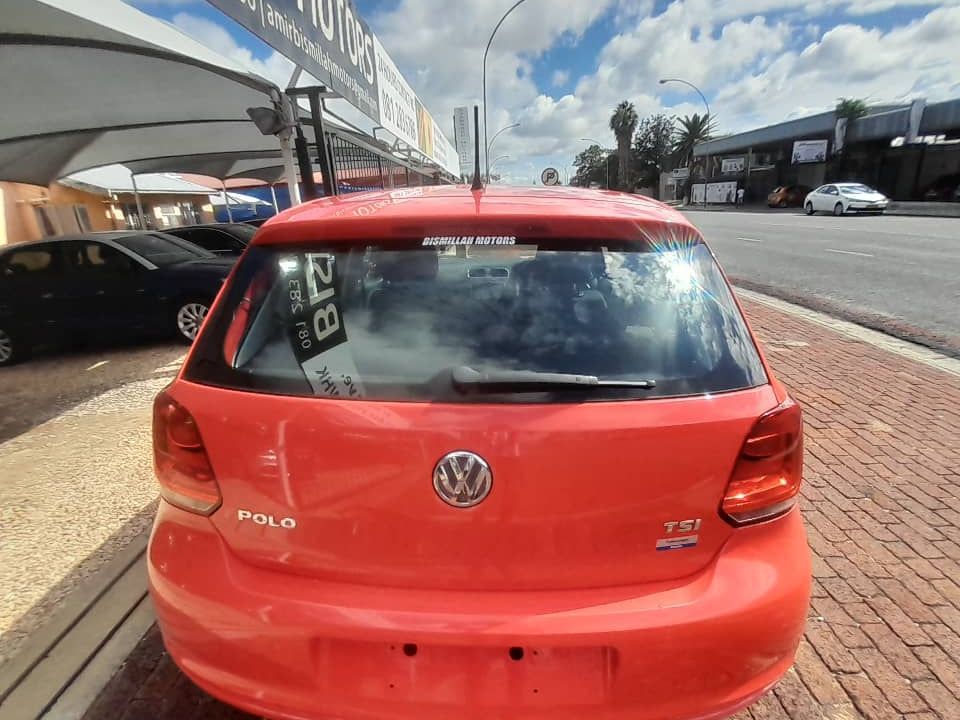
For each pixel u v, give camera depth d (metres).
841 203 26.41
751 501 1.54
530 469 1.43
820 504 3.33
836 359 6.04
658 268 1.75
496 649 1.45
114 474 3.76
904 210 26.31
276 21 5.04
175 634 1.59
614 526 1.47
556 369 1.57
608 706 1.46
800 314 8.16
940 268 11.12
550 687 1.46
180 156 11.77
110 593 2.59
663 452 1.46
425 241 1.71
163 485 1.64
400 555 1.48
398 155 14.27
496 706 1.46
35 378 6.27
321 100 7.50
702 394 1.54
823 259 12.95
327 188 7.57
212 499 1.56
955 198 28.44
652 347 1.61
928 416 4.54
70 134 8.27
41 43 4.70
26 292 6.99
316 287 1.71
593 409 1.47
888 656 2.26
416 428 1.43
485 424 1.43
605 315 1.66
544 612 1.45
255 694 1.53
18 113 6.83
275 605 1.49
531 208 1.80
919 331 7.06
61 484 3.63
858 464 3.79
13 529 3.13
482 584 1.48
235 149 11.49
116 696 2.09
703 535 1.52
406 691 1.47
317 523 1.50
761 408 1.55
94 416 4.89
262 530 1.54
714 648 1.48
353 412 1.47
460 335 1.62
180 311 7.21
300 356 1.61
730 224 24.30
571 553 1.47
